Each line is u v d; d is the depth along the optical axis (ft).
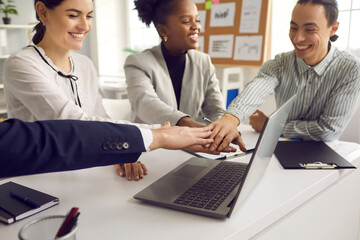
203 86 5.64
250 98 4.55
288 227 2.74
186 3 4.99
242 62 10.23
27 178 3.12
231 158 3.76
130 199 2.67
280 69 5.02
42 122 2.17
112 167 3.41
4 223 2.30
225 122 3.97
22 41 14.49
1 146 1.94
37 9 3.82
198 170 3.17
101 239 2.09
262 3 9.72
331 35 4.46
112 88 13.08
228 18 10.43
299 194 2.76
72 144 2.17
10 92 4.09
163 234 2.14
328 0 4.14
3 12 12.99
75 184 2.98
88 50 16.42
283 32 10.54
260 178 3.01
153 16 5.27
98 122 2.38
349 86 4.43
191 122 4.30
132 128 2.48
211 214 2.32
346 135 9.36
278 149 3.94
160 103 4.75
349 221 3.96
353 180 3.77
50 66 4.14
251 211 2.45
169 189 2.72
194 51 5.66
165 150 4.01
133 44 16.30
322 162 3.47
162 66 5.38
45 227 1.63
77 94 4.41
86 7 3.75
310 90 4.75
